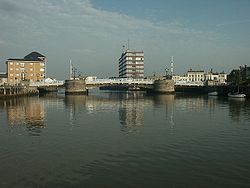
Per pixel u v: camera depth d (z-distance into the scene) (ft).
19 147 92.73
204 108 219.00
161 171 69.87
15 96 349.41
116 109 214.07
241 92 382.63
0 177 66.49
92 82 433.48
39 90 466.29
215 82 473.26
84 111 200.03
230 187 60.54
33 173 68.85
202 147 92.48
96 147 92.79
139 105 248.73
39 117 166.50
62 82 435.94
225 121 149.79
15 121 149.79
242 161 77.46
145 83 451.53
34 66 537.65
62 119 158.10
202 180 64.34
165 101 296.71
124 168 72.18
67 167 73.00
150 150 88.74
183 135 111.75
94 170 70.74
